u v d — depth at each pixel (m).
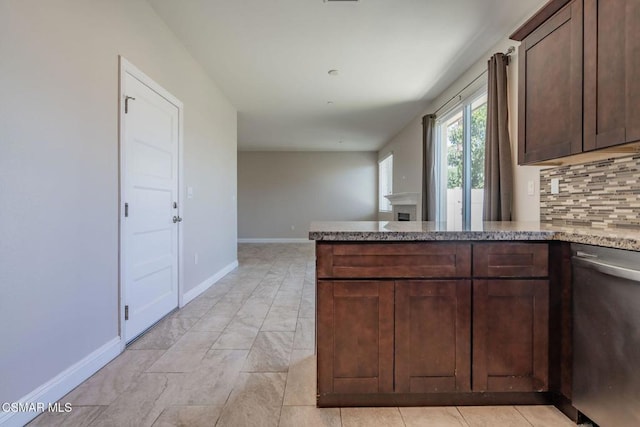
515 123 2.69
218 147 4.30
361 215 9.06
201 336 2.43
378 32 2.87
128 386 1.75
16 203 1.41
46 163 1.56
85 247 1.82
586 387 1.36
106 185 2.01
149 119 2.54
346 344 1.53
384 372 1.53
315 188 9.08
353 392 1.54
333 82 4.04
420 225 1.97
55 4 1.61
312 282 4.22
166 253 2.86
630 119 1.32
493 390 1.55
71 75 1.72
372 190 9.05
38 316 1.51
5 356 1.36
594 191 1.88
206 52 3.27
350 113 5.38
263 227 9.09
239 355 2.12
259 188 9.07
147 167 2.52
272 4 2.48
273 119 5.79
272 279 4.39
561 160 1.88
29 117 1.47
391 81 3.97
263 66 3.58
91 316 1.87
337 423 1.45
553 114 1.74
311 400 1.62
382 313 1.52
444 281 1.52
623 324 1.19
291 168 9.08
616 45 1.37
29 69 1.47
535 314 1.53
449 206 4.49
